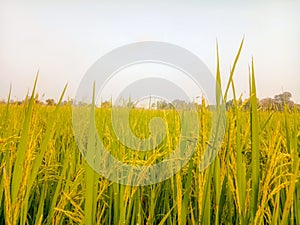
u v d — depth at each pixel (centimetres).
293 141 144
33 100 113
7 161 139
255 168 107
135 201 140
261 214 104
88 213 97
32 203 169
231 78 113
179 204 112
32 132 121
